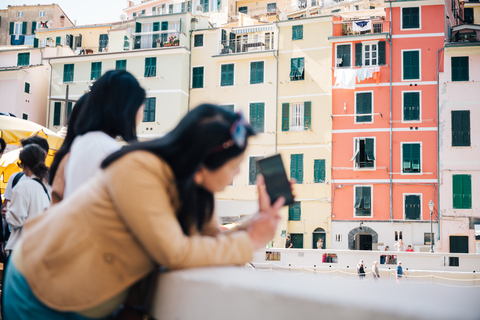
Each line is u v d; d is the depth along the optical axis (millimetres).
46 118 42375
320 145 34375
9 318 1567
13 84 39750
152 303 1495
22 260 1524
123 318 1602
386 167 32781
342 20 36125
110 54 39312
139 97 2408
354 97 34125
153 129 37781
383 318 905
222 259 1495
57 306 1455
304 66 35688
